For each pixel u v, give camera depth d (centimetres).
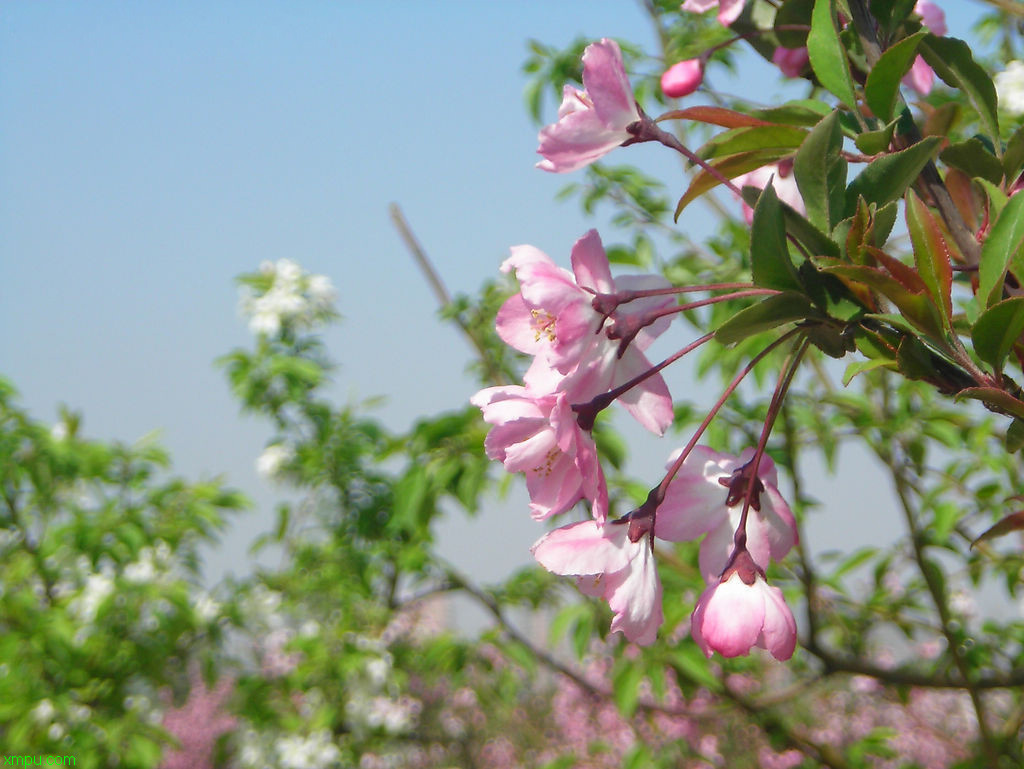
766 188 115
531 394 135
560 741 781
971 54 146
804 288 119
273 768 625
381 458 434
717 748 572
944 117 148
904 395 368
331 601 634
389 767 660
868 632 427
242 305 674
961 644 389
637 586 138
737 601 132
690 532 143
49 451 565
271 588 643
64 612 573
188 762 811
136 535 561
